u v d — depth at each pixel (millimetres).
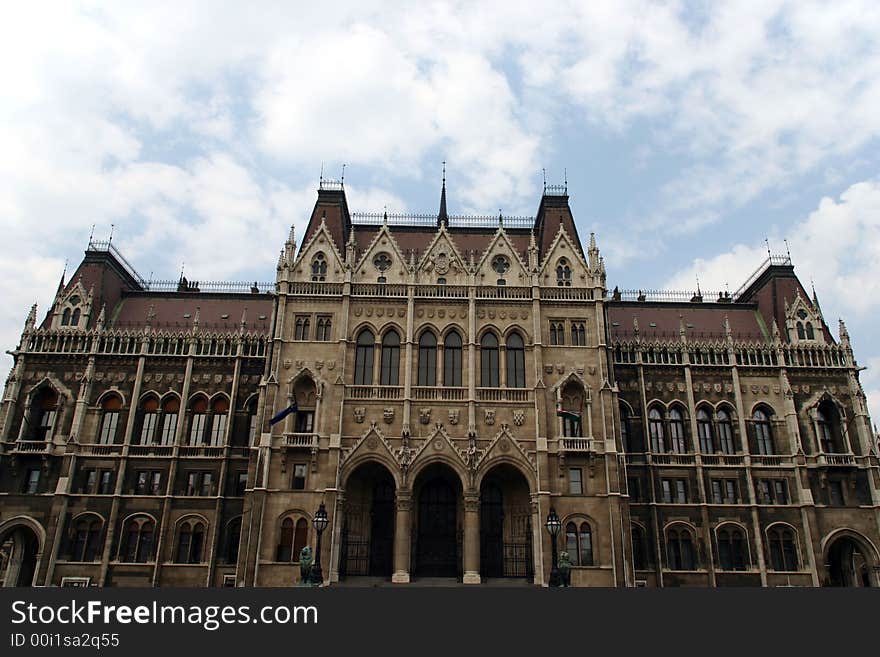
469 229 65562
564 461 50500
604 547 48562
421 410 51438
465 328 54500
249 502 49094
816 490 58406
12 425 58000
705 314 69375
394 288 55562
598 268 57094
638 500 58188
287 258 56406
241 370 61062
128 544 55812
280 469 50062
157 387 60469
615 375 61688
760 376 62281
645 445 59344
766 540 56938
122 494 56625
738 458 59500
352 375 52656
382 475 52406
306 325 54656
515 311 55250
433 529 51375
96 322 63156
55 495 55562
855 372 61969
